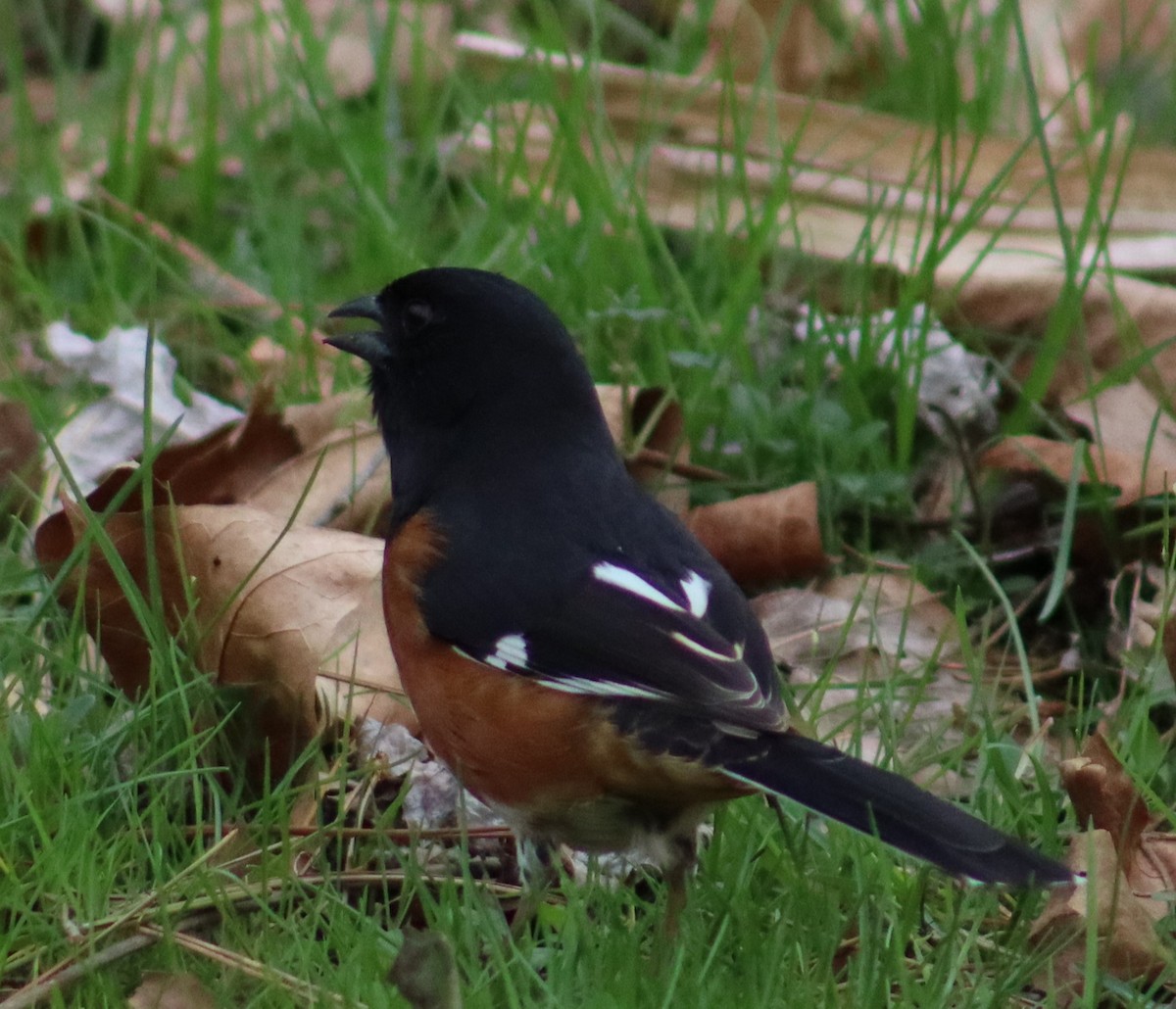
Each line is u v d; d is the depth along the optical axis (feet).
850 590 31.96
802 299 39.81
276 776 27.84
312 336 36.65
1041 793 25.66
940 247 39.47
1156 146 46.01
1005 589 32.71
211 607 27.96
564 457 25.94
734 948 23.91
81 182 43.19
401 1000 21.63
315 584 28.02
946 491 35.06
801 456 34.91
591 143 41.81
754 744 22.75
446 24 49.85
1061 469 32.91
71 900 23.34
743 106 42.93
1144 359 35.06
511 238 38.27
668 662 23.39
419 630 24.72
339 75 48.11
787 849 25.18
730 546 32.30
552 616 24.04
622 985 22.07
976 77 43.47
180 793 26.18
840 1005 22.24
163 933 22.66
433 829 26.68
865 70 48.26
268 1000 22.09
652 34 48.39
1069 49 51.62
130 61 43.83
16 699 27.58
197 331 38.50
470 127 41.14
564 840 24.81
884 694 27.43
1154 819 25.82
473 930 23.62
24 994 21.86
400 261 38.81
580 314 37.70
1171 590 29.14
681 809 23.99
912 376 36.42
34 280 38.75
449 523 25.27
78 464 33.91
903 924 23.36
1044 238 40.50
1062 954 23.27
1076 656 30.94
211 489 31.60
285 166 44.14
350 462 32.17
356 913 23.68
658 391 33.88
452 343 26.43
